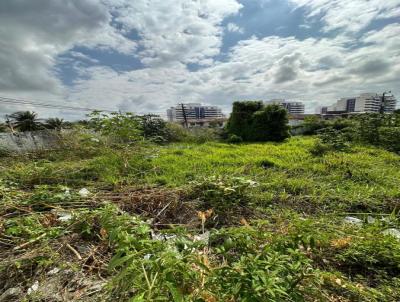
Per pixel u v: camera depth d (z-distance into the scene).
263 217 2.62
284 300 1.10
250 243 1.49
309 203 3.02
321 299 1.27
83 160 5.38
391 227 2.30
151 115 10.67
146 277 0.94
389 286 1.52
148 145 6.88
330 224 2.34
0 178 3.61
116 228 1.48
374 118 8.41
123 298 1.23
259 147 8.23
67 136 6.82
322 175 4.25
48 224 2.23
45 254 1.77
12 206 2.58
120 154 5.43
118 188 3.51
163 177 4.09
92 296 1.40
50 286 1.51
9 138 6.23
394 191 3.27
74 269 1.62
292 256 1.35
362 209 2.89
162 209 2.67
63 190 3.35
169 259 1.03
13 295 1.46
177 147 8.61
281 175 4.13
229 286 1.06
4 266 1.61
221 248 1.46
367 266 1.74
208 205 2.83
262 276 1.06
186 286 1.03
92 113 5.82
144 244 1.27
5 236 2.04
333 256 1.82
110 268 1.07
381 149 6.89
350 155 5.74
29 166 4.32
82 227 2.10
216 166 5.08
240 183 3.02
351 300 1.38
